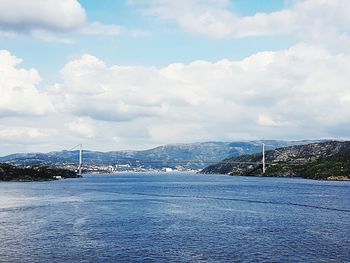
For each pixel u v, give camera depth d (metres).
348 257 74.94
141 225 110.38
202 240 90.00
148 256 76.19
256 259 73.88
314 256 75.75
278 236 94.25
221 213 136.00
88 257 75.69
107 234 97.25
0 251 80.31
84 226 108.88
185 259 74.06
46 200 183.62
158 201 179.00
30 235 96.06
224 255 76.75
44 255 77.19
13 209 147.50
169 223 114.00
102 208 150.88
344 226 108.62
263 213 136.00
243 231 100.88
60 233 98.56
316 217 126.31
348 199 189.38
